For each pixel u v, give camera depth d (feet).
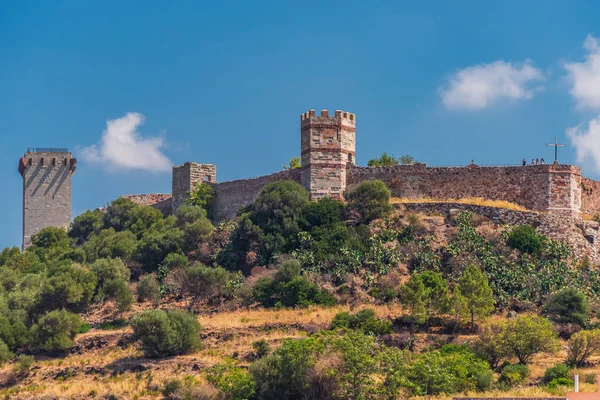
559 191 337.52
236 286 321.32
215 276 319.06
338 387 235.20
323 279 313.94
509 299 296.51
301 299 302.45
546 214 333.01
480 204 341.62
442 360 239.50
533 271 307.37
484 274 304.71
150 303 328.70
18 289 338.75
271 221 342.23
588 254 327.47
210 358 272.51
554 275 305.32
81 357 288.71
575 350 255.50
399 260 317.01
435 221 333.21
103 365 276.00
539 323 263.29
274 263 329.52
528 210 338.75
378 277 310.65
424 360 238.27
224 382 244.83
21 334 296.71
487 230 327.06
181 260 341.62
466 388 234.38
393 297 297.53
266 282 311.47
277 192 349.20
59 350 292.81
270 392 237.45
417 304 277.23
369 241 326.44
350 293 305.94
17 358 288.51
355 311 291.79
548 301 289.53
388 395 230.89
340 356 235.81
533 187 341.62
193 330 282.56
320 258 322.75
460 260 311.06
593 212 353.10
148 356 279.08
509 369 247.09
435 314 287.48
